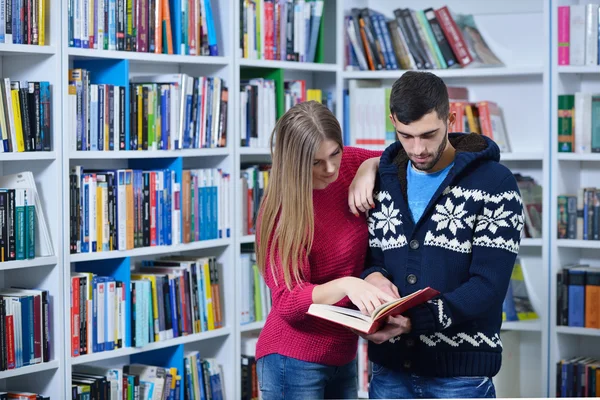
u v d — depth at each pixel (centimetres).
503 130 413
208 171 357
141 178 331
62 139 304
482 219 200
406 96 192
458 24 410
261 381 231
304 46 398
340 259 218
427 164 198
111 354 321
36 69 307
